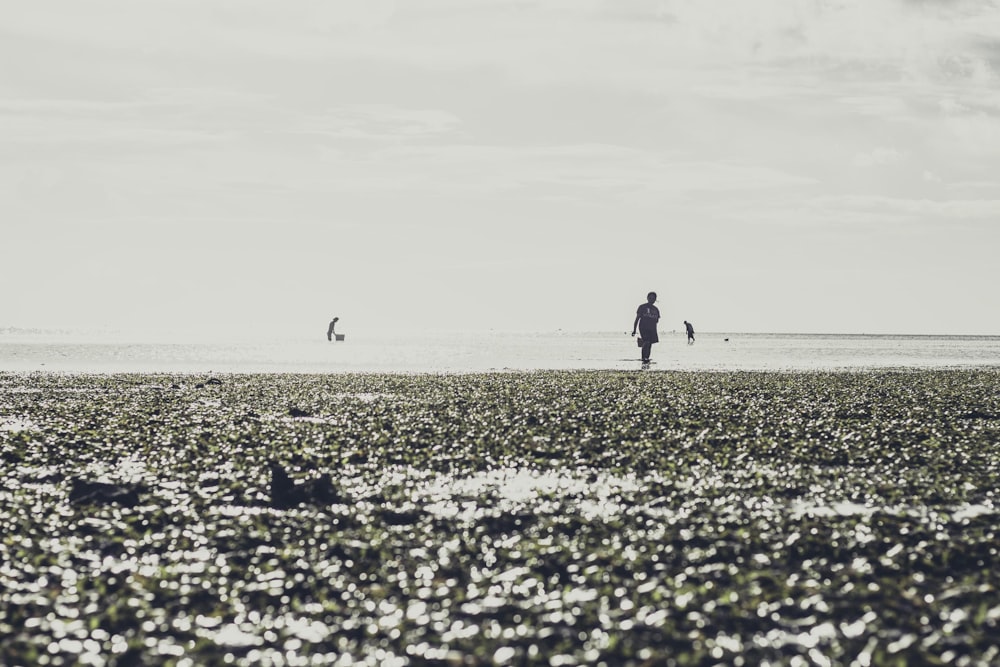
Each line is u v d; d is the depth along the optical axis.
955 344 186.00
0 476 19.52
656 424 27.20
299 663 9.39
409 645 9.77
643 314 61.34
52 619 10.62
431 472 19.80
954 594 11.20
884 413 30.64
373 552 13.20
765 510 16.19
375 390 39.19
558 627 10.28
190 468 20.44
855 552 13.21
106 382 44.19
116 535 14.48
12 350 93.81
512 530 14.83
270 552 13.39
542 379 45.69
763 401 34.34
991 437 25.31
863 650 9.52
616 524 14.73
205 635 10.19
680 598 10.89
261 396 36.66
